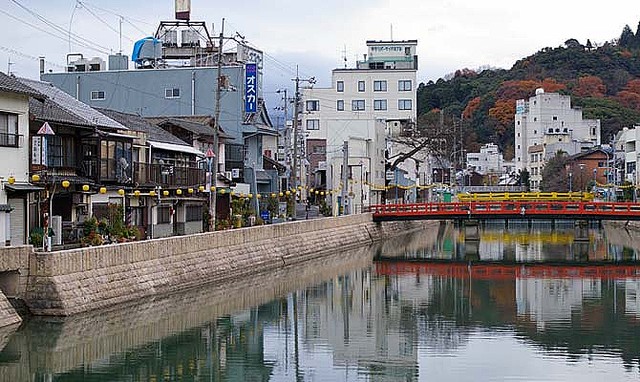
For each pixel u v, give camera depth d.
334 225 65.12
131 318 31.81
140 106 68.88
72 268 29.31
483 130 154.25
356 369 25.05
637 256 63.44
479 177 138.12
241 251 44.97
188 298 37.03
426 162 113.06
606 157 110.62
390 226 85.56
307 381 23.52
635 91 146.25
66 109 41.28
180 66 73.19
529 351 27.52
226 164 65.19
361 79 112.94
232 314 34.12
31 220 36.78
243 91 68.38
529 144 135.12
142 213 48.00
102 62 72.31
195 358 26.03
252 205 67.00
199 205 56.38
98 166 41.59
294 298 39.50
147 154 48.59
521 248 71.50
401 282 46.88
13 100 34.25
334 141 92.50
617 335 30.33
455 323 33.25
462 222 105.12
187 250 38.47
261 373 24.38
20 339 26.67
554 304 38.50
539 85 150.38
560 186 110.31
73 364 24.53
